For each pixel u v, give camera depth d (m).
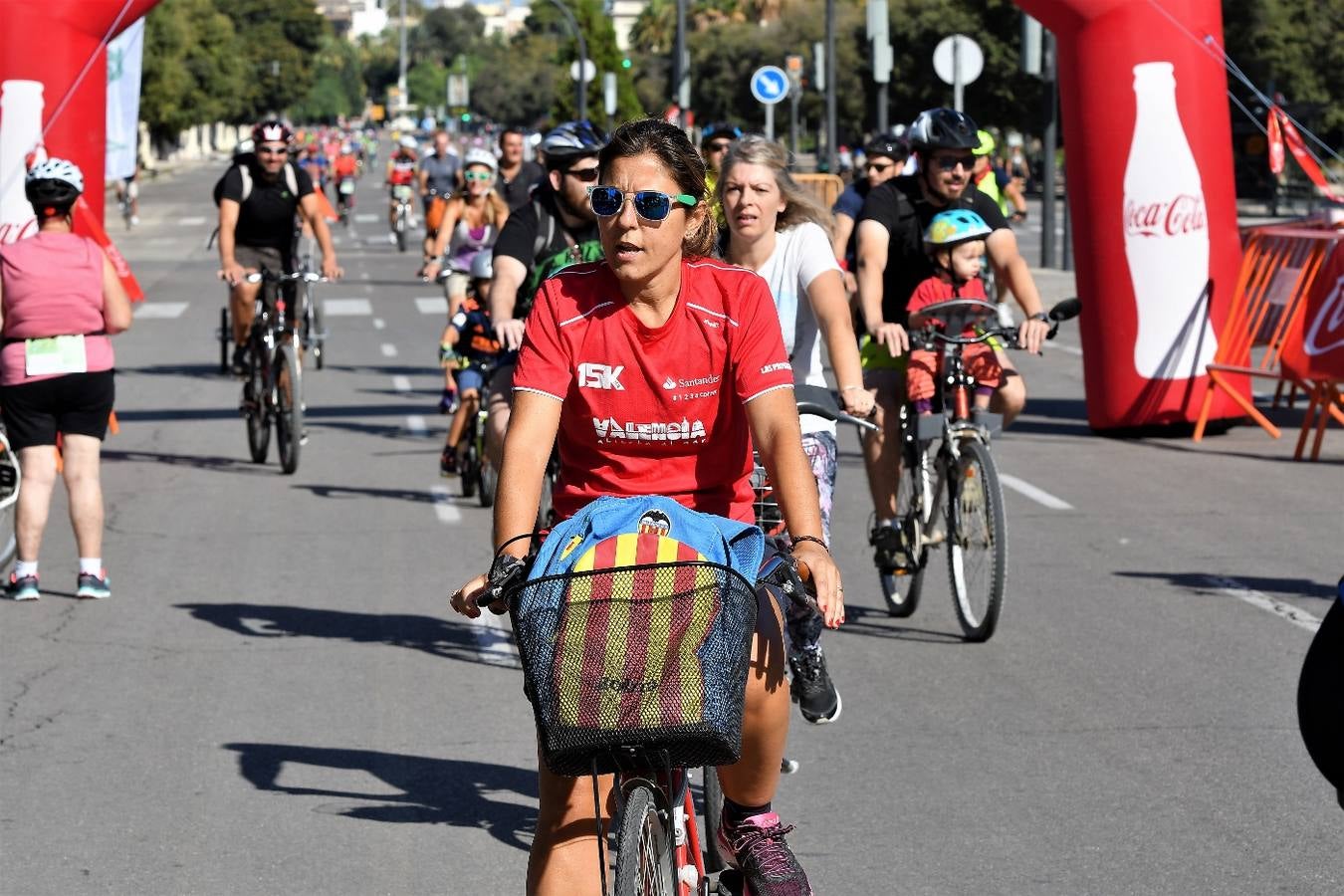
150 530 21.45
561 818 7.81
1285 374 26.59
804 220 12.55
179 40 157.38
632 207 7.54
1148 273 28.30
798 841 10.82
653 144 7.62
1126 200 28.36
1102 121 28.39
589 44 141.38
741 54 157.25
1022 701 13.82
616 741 6.89
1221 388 28.62
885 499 16.41
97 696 14.21
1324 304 26.41
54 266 17.27
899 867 10.37
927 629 16.31
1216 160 28.58
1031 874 10.22
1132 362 28.47
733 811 8.23
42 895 10.09
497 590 7.36
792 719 13.45
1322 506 22.34
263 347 26.27
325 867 10.52
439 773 12.26
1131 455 26.89
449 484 24.72
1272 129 29.16
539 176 34.06
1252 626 16.17
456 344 22.92
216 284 64.69
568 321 7.78
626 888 6.79
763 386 7.76
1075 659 15.07
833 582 7.55
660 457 7.96
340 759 12.57
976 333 15.66
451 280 27.75
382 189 154.75
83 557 17.78
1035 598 17.38
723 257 12.84
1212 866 10.30
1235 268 28.80
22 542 17.66
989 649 15.47
